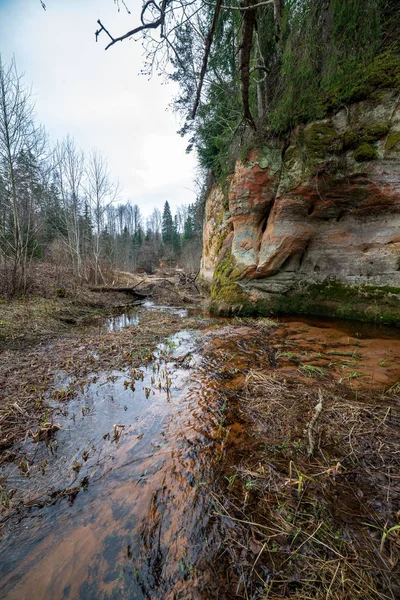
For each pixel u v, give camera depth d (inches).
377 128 214.4
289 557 53.9
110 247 935.0
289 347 194.4
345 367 149.5
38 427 106.7
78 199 657.6
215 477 78.1
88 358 189.3
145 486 77.6
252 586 49.5
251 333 240.5
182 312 407.2
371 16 176.6
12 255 424.5
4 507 73.0
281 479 74.1
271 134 277.4
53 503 73.9
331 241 283.4
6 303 316.2
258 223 323.9
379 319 254.2
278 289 322.7
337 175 239.9
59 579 54.7
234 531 60.9
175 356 194.5
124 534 63.6
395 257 246.1
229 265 354.0
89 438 102.5
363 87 213.5
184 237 1791.3
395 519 59.6
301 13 183.3
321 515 62.0
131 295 579.2
